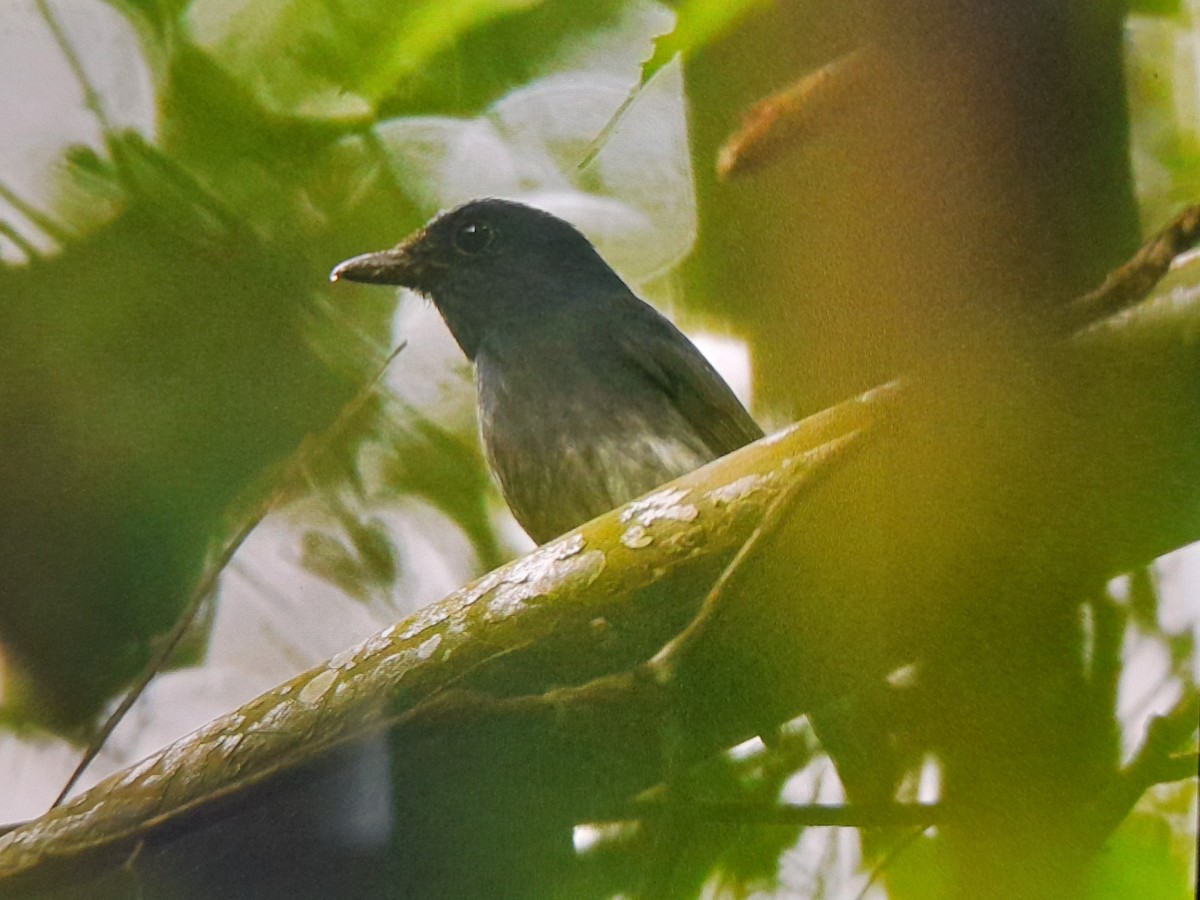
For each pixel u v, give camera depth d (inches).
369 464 143.6
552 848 140.3
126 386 142.7
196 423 142.8
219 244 142.9
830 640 139.9
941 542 139.5
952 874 140.6
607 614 140.0
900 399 139.3
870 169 141.1
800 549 139.6
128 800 140.0
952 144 140.9
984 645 140.0
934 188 140.9
